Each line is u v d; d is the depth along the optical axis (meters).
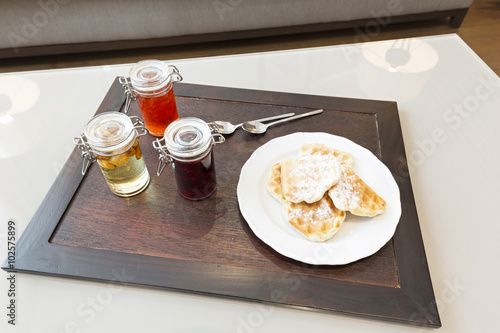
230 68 0.93
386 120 0.77
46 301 0.54
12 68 1.61
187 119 0.59
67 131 0.79
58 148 0.75
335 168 0.60
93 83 0.90
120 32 1.52
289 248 0.56
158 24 1.51
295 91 0.87
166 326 0.52
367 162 0.67
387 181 0.64
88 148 0.59
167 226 0.61
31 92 0.88
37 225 0.60
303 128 0.76
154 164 0.70
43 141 0.77
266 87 0.88
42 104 0.85
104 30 1.50
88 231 0.60
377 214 0.59
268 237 0.57
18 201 0.66
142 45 1.58
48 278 0.56
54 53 1.56
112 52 1.69
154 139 0.74
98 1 1.41
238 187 0.63
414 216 0.61
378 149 0.72
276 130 0.75
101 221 0.61
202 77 0.91
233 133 0.75
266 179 0.65
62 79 0.91
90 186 0.66
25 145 0.76
